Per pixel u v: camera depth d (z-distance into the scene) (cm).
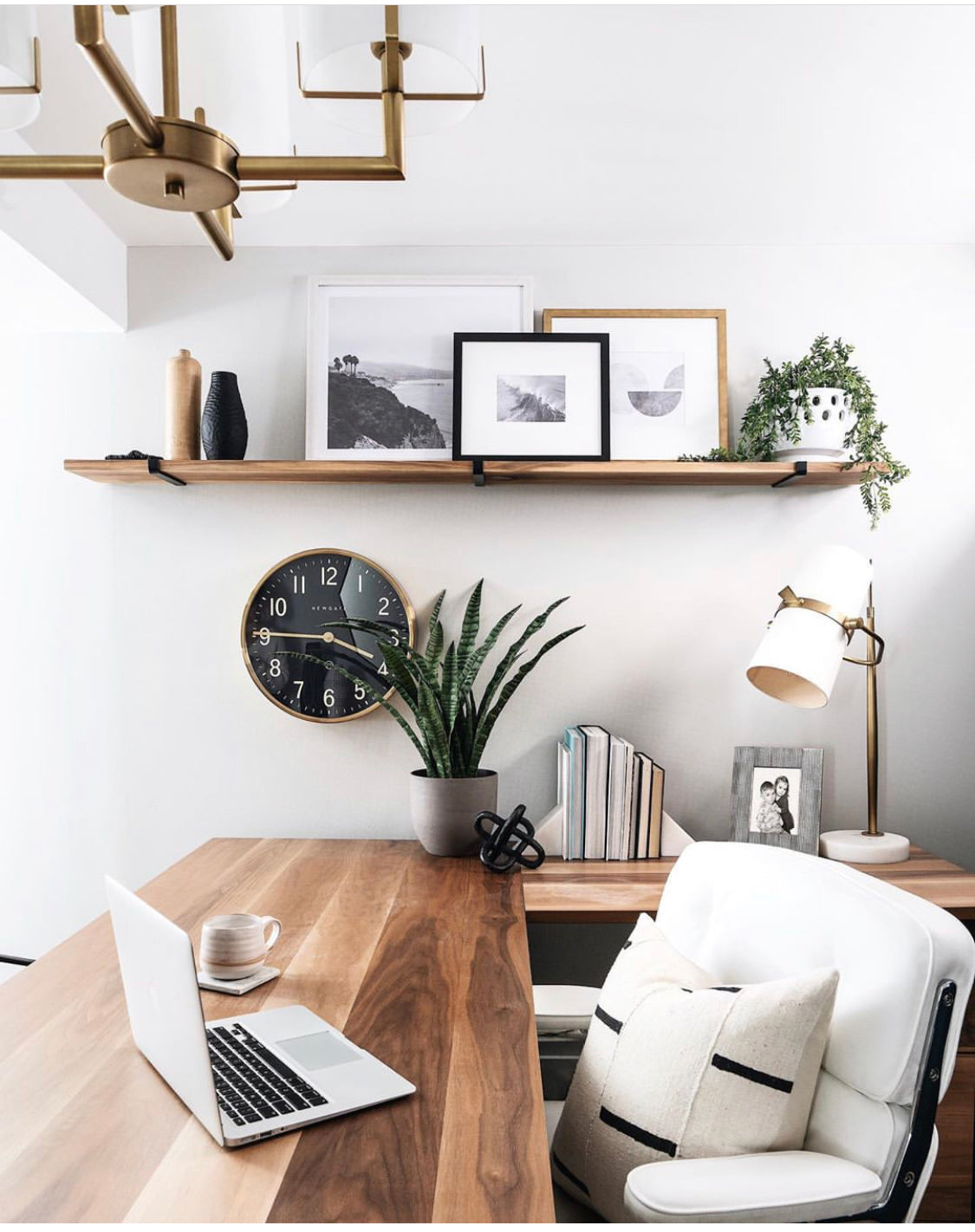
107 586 269
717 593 269
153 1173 97
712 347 266
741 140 212
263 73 108
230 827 268
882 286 270
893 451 270
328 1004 144
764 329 270
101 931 177
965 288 270
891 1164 124
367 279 266
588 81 188
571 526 269
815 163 222
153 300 269
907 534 269
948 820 269
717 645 268
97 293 251
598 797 247
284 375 270
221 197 95
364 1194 93
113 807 269
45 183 221
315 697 265
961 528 269
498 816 235
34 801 271
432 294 266
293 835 268
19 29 100
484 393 260
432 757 243
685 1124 126
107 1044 128
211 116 106
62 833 270
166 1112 110
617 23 170
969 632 269
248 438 262
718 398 265
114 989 148
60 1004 142
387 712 267
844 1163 122
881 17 169
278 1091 114
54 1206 91
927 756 269
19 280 229
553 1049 178
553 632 269
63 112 191
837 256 270
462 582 269
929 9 167
